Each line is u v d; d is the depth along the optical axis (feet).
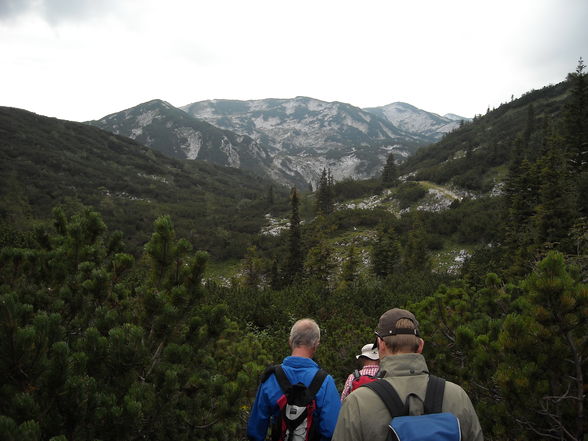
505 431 11.32
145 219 264.11
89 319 13.24
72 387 8.11
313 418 8.54
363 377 9.44
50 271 14.69
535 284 10.94
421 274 113.19
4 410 8.02
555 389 11.08
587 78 118.32
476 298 20.10
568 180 95.14
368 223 216.13
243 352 20.43
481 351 13.09
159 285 14.12
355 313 49.11
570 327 10.44
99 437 8.57
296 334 9.66
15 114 428.97
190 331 13.39
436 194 237.66
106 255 16.84
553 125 228.63
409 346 7.13
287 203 331.36
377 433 5.97
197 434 11.55
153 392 10.67
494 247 124.67
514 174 154.92
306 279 130.31
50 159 349.20
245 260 183.21
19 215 194.49
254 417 9.04
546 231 77.20
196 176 504.84
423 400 6.21
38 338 8.19
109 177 376.68
